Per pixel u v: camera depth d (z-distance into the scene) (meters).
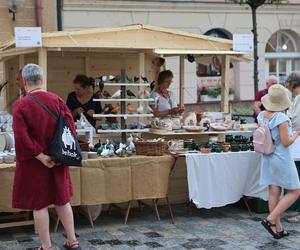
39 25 12.30
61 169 4.59
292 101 5.98
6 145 5.76
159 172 5.79
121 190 5.67
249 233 5.56
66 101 7.11
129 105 6.47
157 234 5.53
